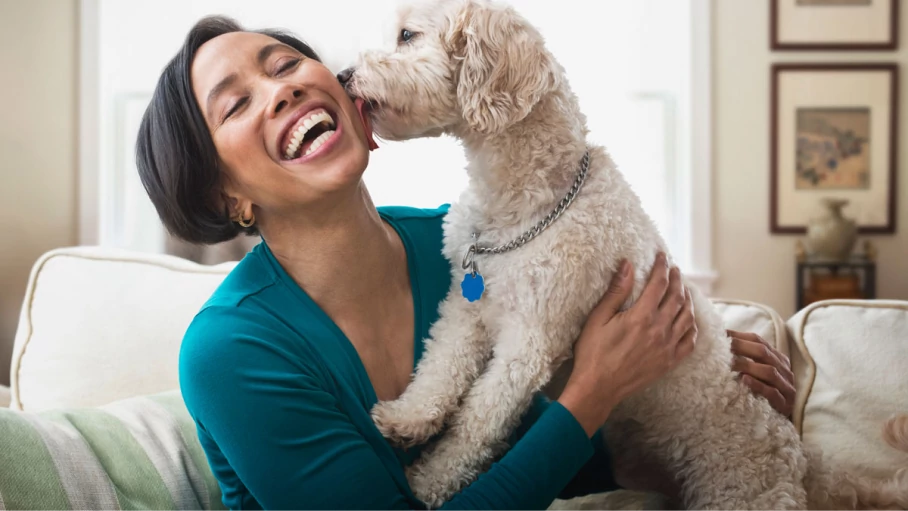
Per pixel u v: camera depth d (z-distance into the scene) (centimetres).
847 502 120
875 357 137
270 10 337
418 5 128
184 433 124
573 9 340
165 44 343
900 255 340
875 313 144
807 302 327
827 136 338
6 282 328
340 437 98
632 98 341
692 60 336
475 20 118
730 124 340
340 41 334
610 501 134
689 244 341
